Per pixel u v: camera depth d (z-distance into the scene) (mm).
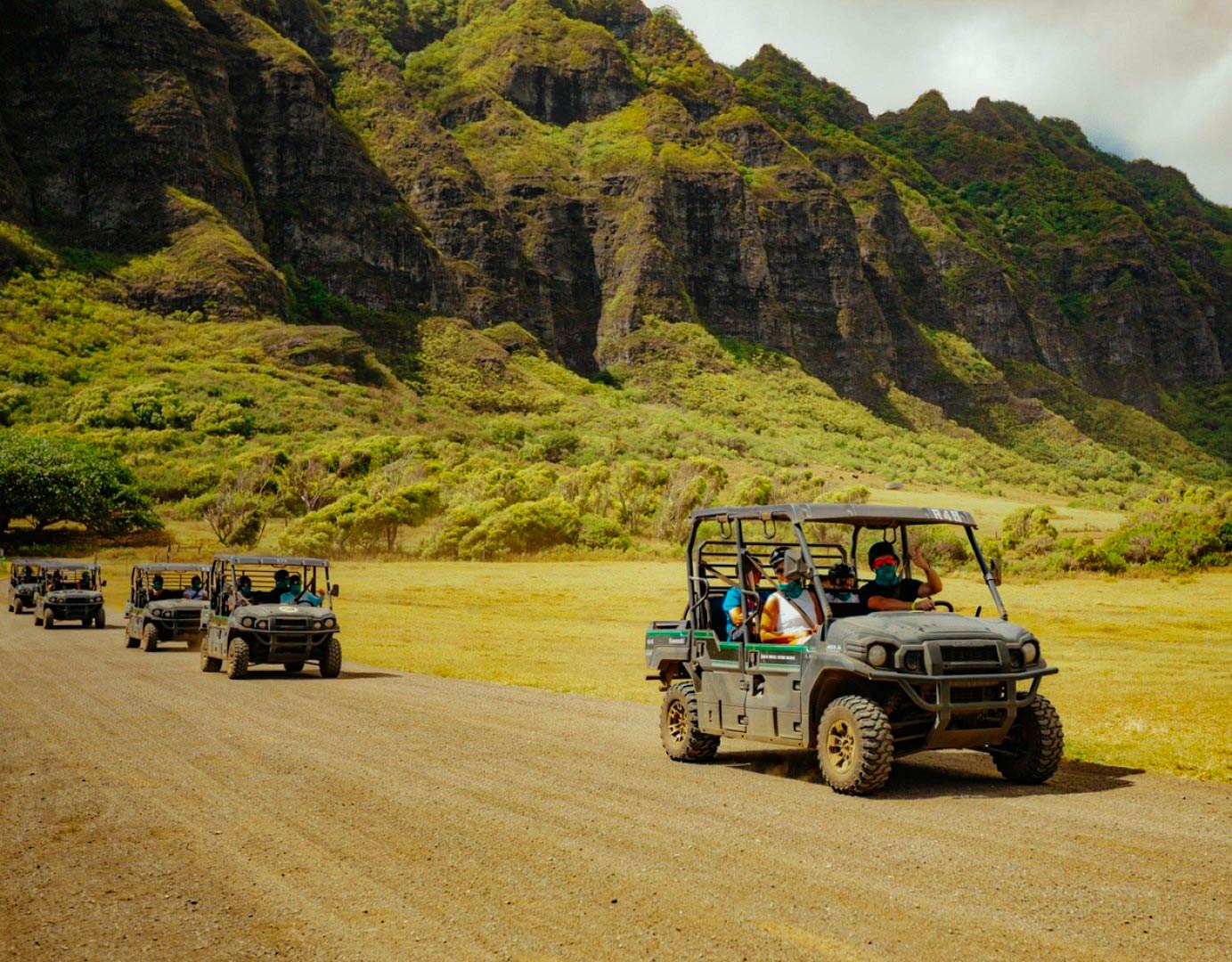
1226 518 57062
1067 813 6684
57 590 30422
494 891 5258
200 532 93688
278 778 8344
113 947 4566
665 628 9578
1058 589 43125
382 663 20422
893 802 7105
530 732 10852
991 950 4215
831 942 4379
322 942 4590
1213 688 15430
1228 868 5367
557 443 186375
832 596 8289
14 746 10031
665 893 5117
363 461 116188
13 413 148125
